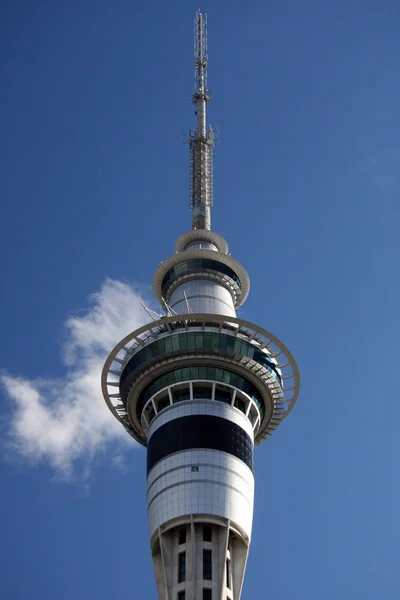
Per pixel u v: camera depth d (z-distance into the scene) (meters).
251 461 134.38
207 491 126.56
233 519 125.56
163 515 126.38
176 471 129.12
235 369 142.62
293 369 144.38
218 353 141.62
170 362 141.88
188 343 141.50
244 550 126.44
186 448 131.00
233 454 131.75
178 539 126.19
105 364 143.88
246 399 141.25
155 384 143.25
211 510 124.94
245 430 136.50
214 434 132.75
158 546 126.56
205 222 185.00
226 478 128.62
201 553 123.06
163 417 136.88
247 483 130.62
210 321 144.88
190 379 141.25
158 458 132.25
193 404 136.62
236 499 127.44
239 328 145.50
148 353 142.75
